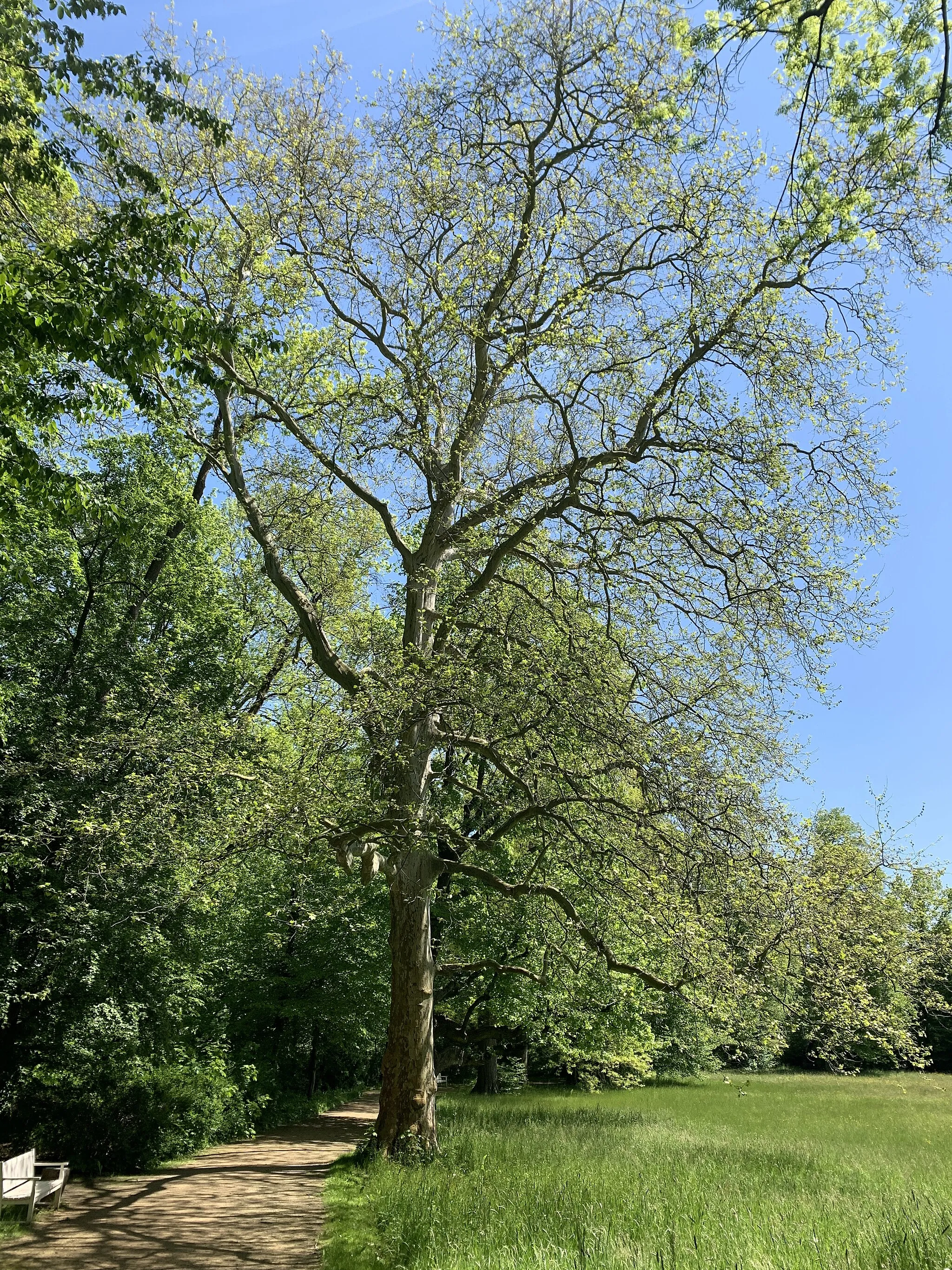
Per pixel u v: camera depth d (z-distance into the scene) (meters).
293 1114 23.88
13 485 9.78
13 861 14.02
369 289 13.80
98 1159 13.26
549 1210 8.93
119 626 17.75
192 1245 8.80
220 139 8.66
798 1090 30.89
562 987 18.12
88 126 8.40
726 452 11.28
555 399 12.23
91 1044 14.15
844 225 9.34
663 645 12.93
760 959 10.64
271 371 13.83
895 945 11.25
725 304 11.42
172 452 18.14
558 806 12.26
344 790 11.12
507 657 11.98
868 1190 10.70
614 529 12.30
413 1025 13.17
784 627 11.26
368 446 13.50
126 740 13.52
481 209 13.00
